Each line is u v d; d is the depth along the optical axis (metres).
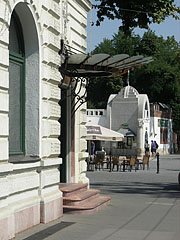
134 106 51.69
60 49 12.65
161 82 71.75
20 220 9.78
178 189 20.16
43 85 11.13
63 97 14.16
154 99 73.88
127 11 18.33
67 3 13.99
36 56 11.02
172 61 77.44
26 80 11.05
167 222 12.01
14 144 10.59
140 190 19.64
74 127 15.22
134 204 15.31
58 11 12.13
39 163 10.88
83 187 14.52
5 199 9.00
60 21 13.21
